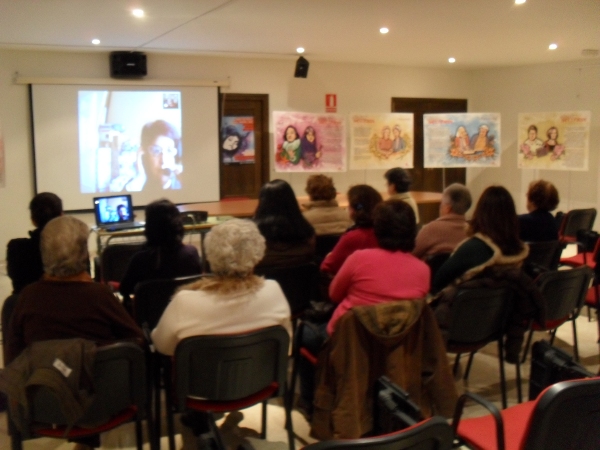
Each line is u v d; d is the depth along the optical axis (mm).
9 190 6465
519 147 7730
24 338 1898
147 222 2680
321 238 3607
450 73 8836
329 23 5176
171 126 7148
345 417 2152
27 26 5145
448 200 3129
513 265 2557
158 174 7152
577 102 7801
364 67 8188
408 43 6301
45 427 1882
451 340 2547
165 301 2553
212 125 7367
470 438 1758
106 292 1954
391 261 2240
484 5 4484
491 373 3281
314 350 2516
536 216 3594
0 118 6328
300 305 3010
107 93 6777
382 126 7840
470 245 2557
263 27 5332
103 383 1849
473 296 2467
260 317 2049
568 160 7332
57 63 6539
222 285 2010
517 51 6902
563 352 1873
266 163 7797
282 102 7762
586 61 7637
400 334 2143
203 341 1913
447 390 2264
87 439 2156
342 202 5723
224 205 5594
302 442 2570
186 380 1961
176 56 7094
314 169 7590
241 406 2082
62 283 1901
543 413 1379
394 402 1702
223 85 7328
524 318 2611
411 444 1288
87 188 6812
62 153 6648
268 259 2992
